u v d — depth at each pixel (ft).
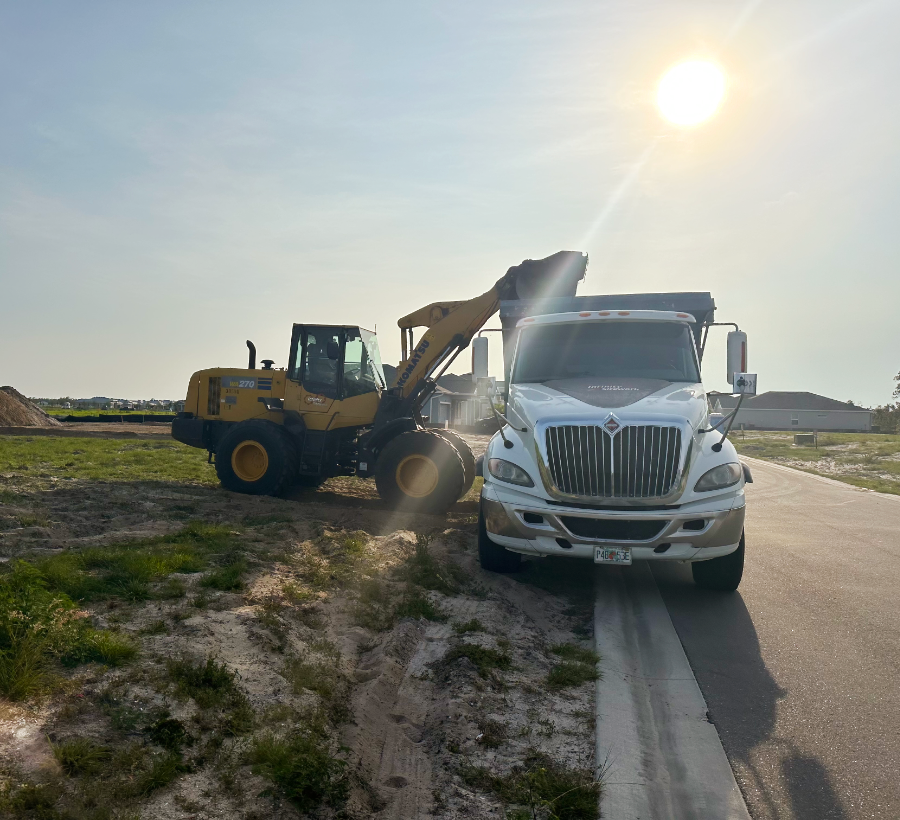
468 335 40.98
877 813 10.54
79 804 8.73
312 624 16.65
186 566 19.34
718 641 18.42
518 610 20.31
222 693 11.96
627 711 13.94
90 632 13.24
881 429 329.11
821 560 28.78
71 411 236.84
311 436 40.45
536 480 21.34
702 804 10.71
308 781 9.89
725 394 24.85
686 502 20.62
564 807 10.41
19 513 26.00
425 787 10.80
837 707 14.34
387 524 31.76
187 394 43.11
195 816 9.01
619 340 26.63
